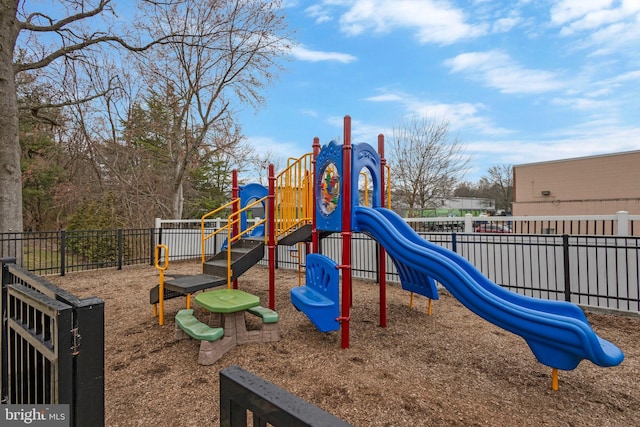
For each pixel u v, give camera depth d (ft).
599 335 13.50
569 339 8.33
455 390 9.02
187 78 44.98
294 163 17.48
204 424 7.57
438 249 11.72
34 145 54.03
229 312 11.30
